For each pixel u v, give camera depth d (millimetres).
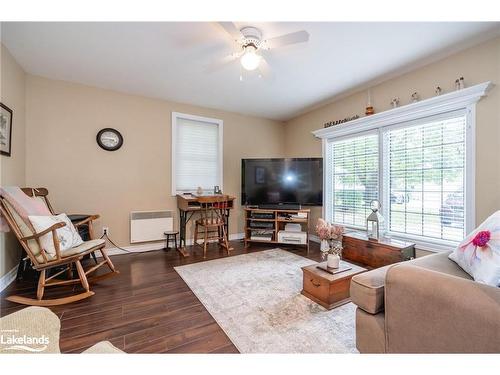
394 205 2998
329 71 2756
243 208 4430
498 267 1128
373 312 1162
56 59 2479
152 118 3590
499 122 2068
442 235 2527
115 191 3324
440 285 892
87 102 3129
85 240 2852
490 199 2129
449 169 2467
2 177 2225
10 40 2129
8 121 2305
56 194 2961
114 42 2176
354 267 2039
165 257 3205
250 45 2035
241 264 2920
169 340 1500
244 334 1554
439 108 2461
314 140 4195
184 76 2883
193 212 3908
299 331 1586
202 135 4066
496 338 743
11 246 2342
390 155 3041
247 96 3553
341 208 3768
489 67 2119
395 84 2898
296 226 3848
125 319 1732
